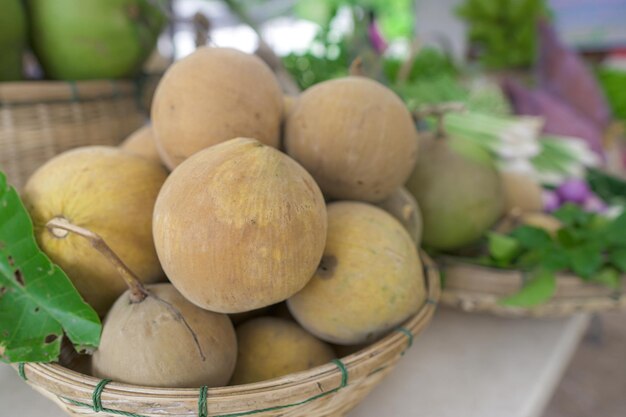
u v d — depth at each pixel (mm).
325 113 499
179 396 370
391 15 3113
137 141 614
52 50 854
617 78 2070
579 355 1405
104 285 466
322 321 465
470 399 551
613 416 1188
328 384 394
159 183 506
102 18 838
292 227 384
